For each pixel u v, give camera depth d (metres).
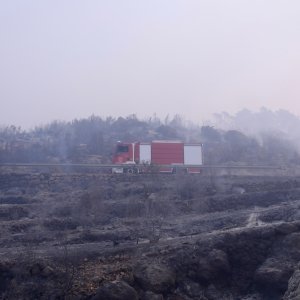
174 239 34.41
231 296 29.38
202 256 30.59
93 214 46.50
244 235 32.19
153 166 59.31
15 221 43.53
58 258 29.92
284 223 32.66
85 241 36.53
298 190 51.28
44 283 27.77
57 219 43.69
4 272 28.75
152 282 28.06
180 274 29.66
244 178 59.41
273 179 58.00
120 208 47.56
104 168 64.44
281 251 31.12
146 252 31.05
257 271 29.98
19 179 62.50
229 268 30.48
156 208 47.09
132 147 65.19
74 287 27.28
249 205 48.97
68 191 56.75
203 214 46.47
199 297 28.78
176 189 53.41
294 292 24.41
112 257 30.52
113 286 26.55
